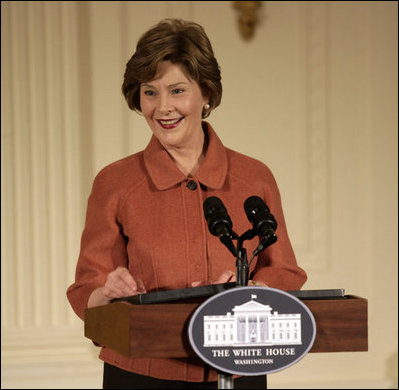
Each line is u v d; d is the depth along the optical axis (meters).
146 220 7.81
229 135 17.34
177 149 8.09
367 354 17.70
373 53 17.80
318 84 17.67
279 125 17.56
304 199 17.69
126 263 8.11
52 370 16.27
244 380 7.48
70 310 16.83
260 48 17.47
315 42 17.66
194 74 7.52
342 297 6.30
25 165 16.75
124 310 5.86
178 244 7.71
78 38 16.92
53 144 16.84
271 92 17.52
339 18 17.72
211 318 5.80
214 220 6.22
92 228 8.04
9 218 16.69
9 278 16.67
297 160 17.64
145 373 7.43
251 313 5.86
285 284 7.92
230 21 17.34
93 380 16.28
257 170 8.29
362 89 17.80
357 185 17.83
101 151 16.89
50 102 16.81
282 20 17.56
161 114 7.61
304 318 5.93
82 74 16.95
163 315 5.81
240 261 6.21
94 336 6.65
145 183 7.97
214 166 8.00
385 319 17.84
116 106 16.97
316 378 17.48
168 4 17.12
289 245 8.22
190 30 7.64
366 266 17.84
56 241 16.81
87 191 16.95
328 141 17.72
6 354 16.45
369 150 17.83
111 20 16.95
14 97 16.66
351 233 17.81
